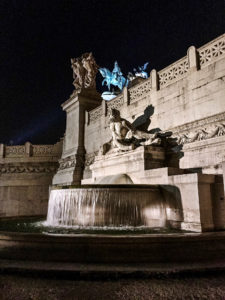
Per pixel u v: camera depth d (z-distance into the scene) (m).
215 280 4.17
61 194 7.91
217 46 9.16
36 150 21.64
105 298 3.59
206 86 9.32
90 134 17.06
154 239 4.81
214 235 5.03
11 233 5.36
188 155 9.30
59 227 7.20
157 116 11.47
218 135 8.41
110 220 7.02
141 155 9.72
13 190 20.75
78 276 4.29
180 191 6.85
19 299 3.61
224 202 6.35
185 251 4.85
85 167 16.69
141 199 7.16
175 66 10.94
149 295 3.66
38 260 4.97
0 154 21.77
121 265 4.57
